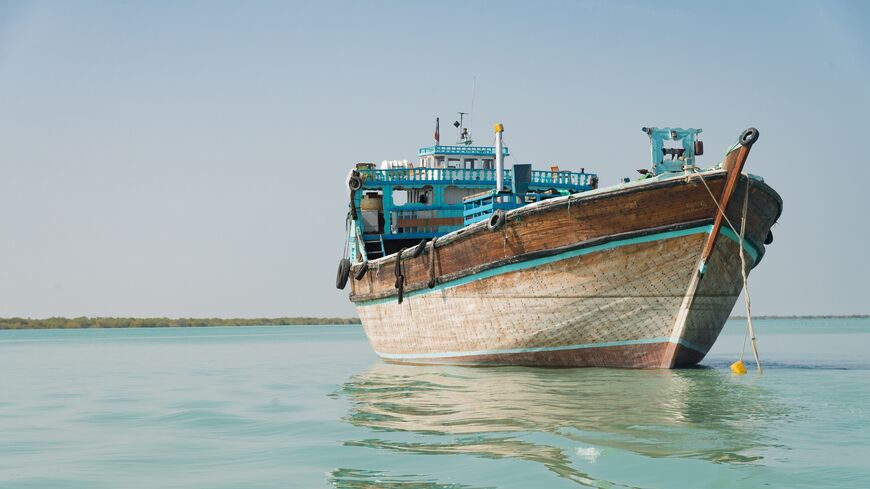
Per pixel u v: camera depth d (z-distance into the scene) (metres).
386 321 28.80
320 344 61.91
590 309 21.47
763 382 19.30
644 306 21.19
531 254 21.47
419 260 25.41
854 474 9.96
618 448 11.45
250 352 47.47
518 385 19.12
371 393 19.80
